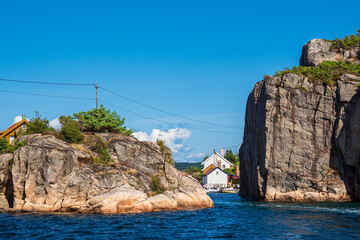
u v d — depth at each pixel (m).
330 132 56.47
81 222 31.02
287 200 56.19
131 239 24.33
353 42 67.19
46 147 40.34
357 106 54.00
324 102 56.94
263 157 58.88
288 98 58.16
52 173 38.78
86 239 24.20
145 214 36.72
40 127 52.44
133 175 44.84
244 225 30.03
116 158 47.59
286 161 56.97
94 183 39.12
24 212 37.81
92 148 47.09
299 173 56.25
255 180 62.38
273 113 58.47
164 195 41.78
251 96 69.19
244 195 73.56
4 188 40.97
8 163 42.25
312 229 27.52
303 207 44.97
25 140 47.03
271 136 58.19
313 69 60.81
